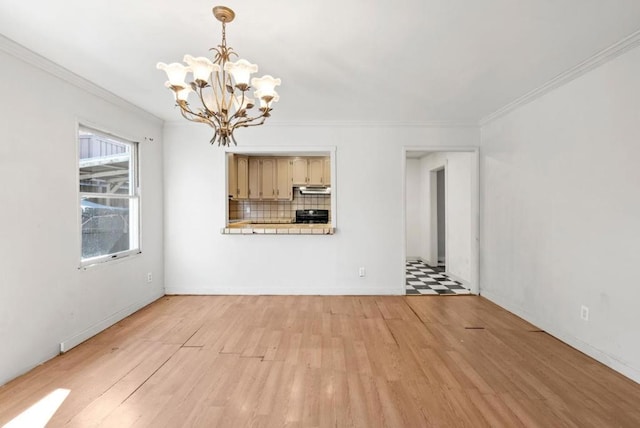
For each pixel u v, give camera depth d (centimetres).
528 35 208
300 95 320
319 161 657
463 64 251
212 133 418
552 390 206
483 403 193
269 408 188
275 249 425
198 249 423
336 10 181
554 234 288
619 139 224
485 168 409
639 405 190
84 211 296
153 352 259
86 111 284
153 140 395
